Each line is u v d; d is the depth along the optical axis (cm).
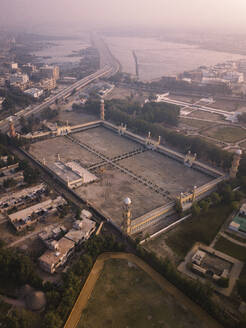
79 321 14788
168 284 17125
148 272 17888
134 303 15862
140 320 14975
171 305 15850
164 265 17475
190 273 17938
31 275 16625
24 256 17838
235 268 18412
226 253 19588
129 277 17488
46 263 17525
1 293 16200
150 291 16625
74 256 18925
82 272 17238
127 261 18688
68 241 19462
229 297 16475
